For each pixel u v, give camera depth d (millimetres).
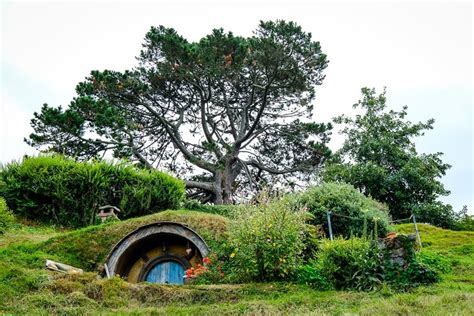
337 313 9578
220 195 29422
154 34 29062
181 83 31125
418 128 32031
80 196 19453
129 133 26781
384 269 11508
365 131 32469
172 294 11320
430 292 10812
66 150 26688
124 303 10938
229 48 29125
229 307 10398
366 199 17312
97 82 28328
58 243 14742
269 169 31656
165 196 20844
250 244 12375
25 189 19234
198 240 14062
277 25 28812
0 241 15328
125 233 15172
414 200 29625
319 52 29094
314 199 16516
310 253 13617
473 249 17625
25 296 10609
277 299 10852
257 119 29500
